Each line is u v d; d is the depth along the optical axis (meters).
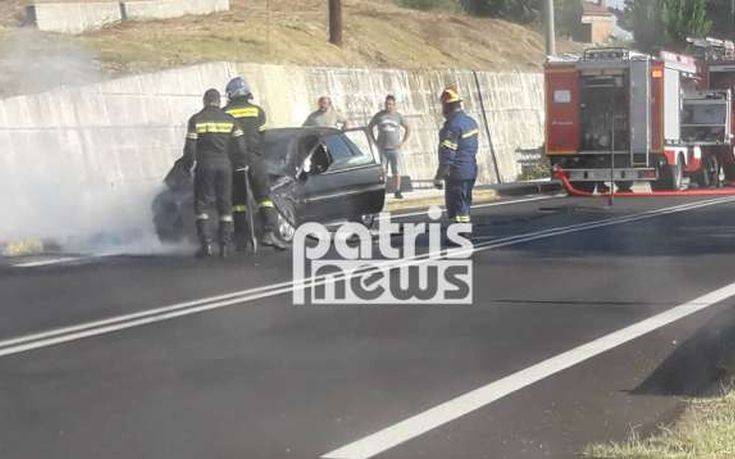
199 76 27.08
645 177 31.36
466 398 8.51
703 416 7.71
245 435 7.64
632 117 31.00
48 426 7.89
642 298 12.83
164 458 7.17
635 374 9.22
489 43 44.03
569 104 31.31
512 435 7.56
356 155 19.27
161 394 8.71
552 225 21.47
